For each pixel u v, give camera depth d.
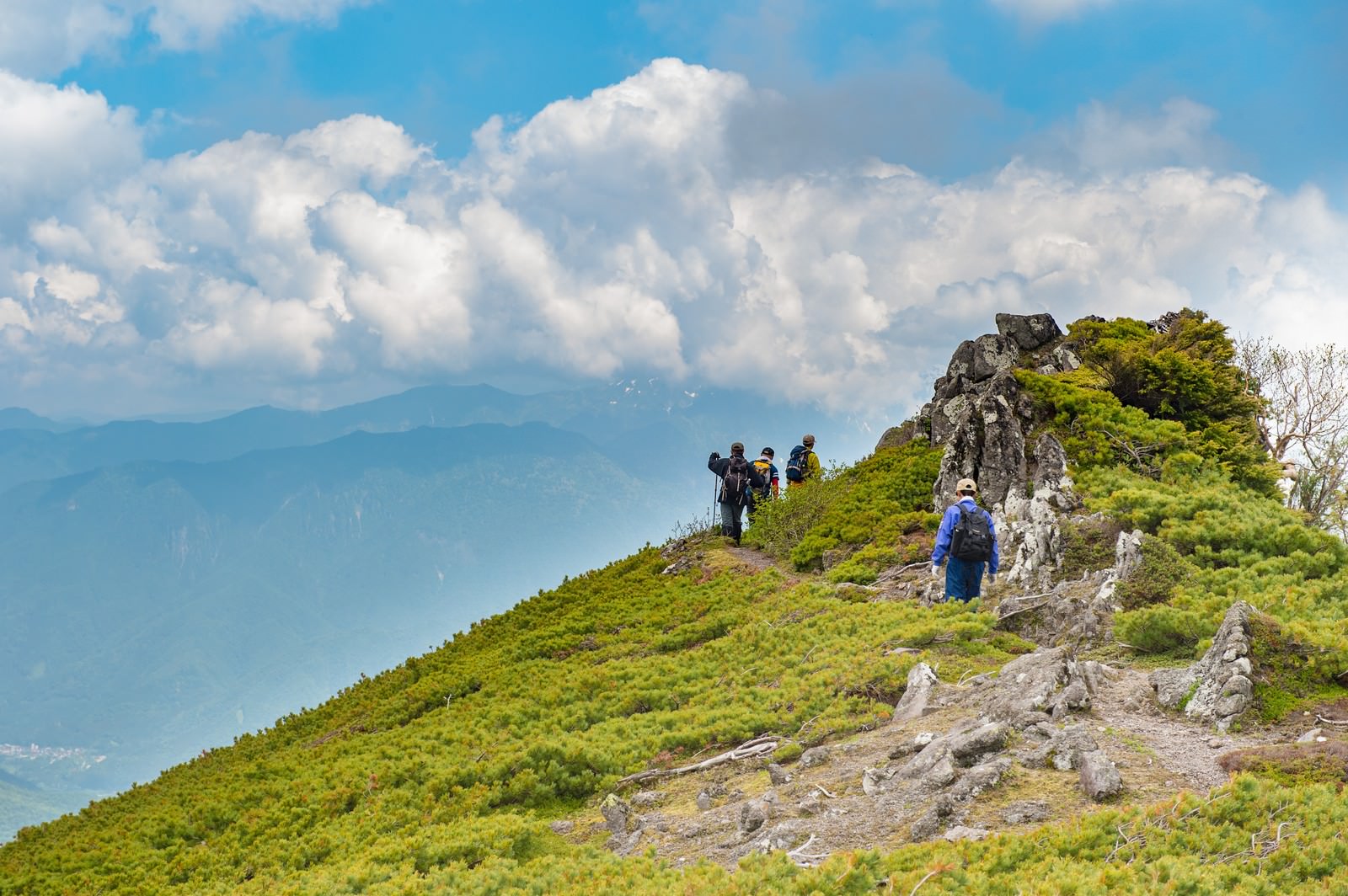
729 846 9.50
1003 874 7.03
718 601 23.22
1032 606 15.51
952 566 16.77
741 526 30.31
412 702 21.61
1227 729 9.67
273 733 24.02
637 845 10.43
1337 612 12.36
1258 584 14.14
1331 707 9.62
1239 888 6.46
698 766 12.66
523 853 10.93
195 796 17.86
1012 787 8.84
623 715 16.27
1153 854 7.07
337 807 14.81
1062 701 10.47
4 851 18.33
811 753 11.30
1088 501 19.84
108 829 17.25
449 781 14.13
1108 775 8.47
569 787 13.21
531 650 22.88
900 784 9.51
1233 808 7.56
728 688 15.91
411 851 10.92
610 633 23.42
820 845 8.73
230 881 13.07
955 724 10.88
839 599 20.09
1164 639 12.60
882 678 13.55
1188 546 16.53
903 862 7.71
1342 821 7.14
